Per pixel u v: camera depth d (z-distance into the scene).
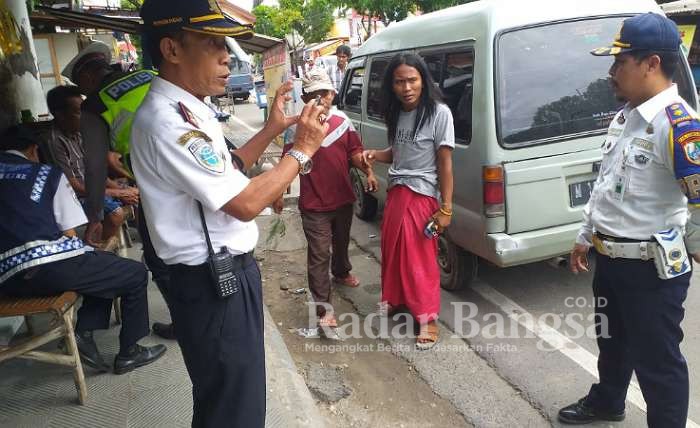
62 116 3.66
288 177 1.50
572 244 3.39
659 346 2.05
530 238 3.30
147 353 2.78
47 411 2.43
